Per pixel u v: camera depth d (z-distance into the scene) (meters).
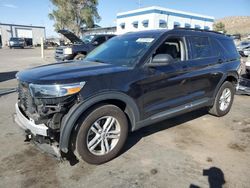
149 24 30.47
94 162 3.30
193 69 4.28
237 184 2.98
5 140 4.07
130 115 3.54
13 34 62.34
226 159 3.55
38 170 3.23
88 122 3.11
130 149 3.82
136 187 2.92
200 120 5.12
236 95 7.48
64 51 12.83
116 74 3.29
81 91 2.97
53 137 3.02
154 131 4.51
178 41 4.23
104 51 4.35
